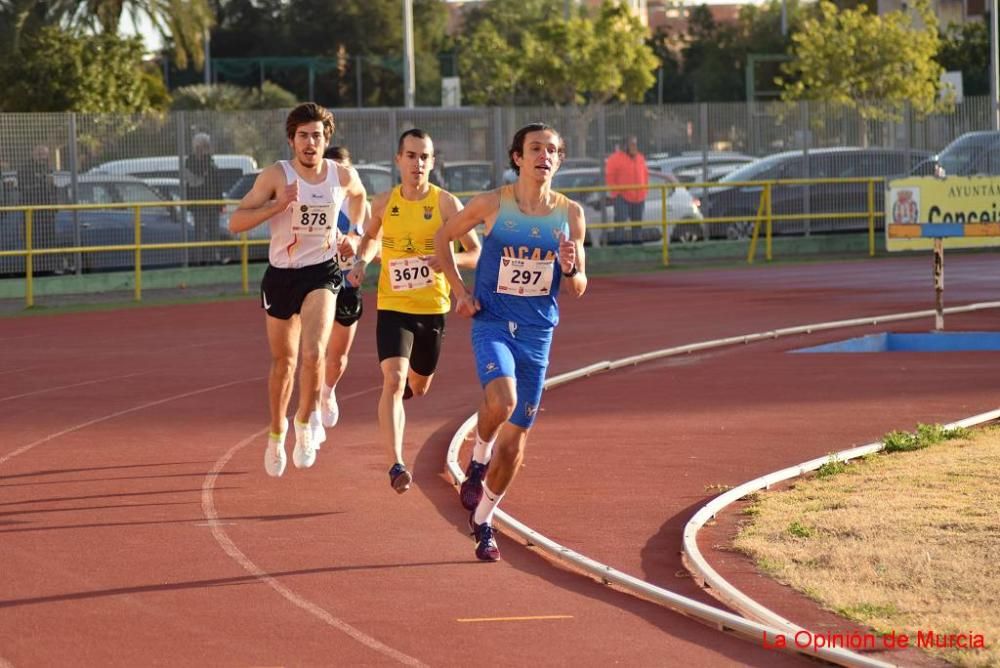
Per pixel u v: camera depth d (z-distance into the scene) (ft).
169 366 79.30
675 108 150.92
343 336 52.95
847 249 153.58
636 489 47.19
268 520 43.50
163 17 195.52
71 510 44.78
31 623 33.19
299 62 364.99
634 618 33.50
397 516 44.09
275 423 47.44
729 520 42.29
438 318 47.32
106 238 123.95
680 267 139.44
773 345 83.87
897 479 46.21
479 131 142.41
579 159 147.74
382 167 138.10
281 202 45.24
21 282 120.98
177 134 128.16
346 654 30.91
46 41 177.78
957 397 64.59
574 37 300.61
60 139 122.62
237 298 119.24
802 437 55.88
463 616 33.71
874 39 203.21
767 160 151.84
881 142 157.07
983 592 33.83
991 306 97.86
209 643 31.71
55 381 74.13
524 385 38.65
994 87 209.46
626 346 84.69
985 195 88.28
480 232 122.31
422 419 61.57
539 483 48.24
